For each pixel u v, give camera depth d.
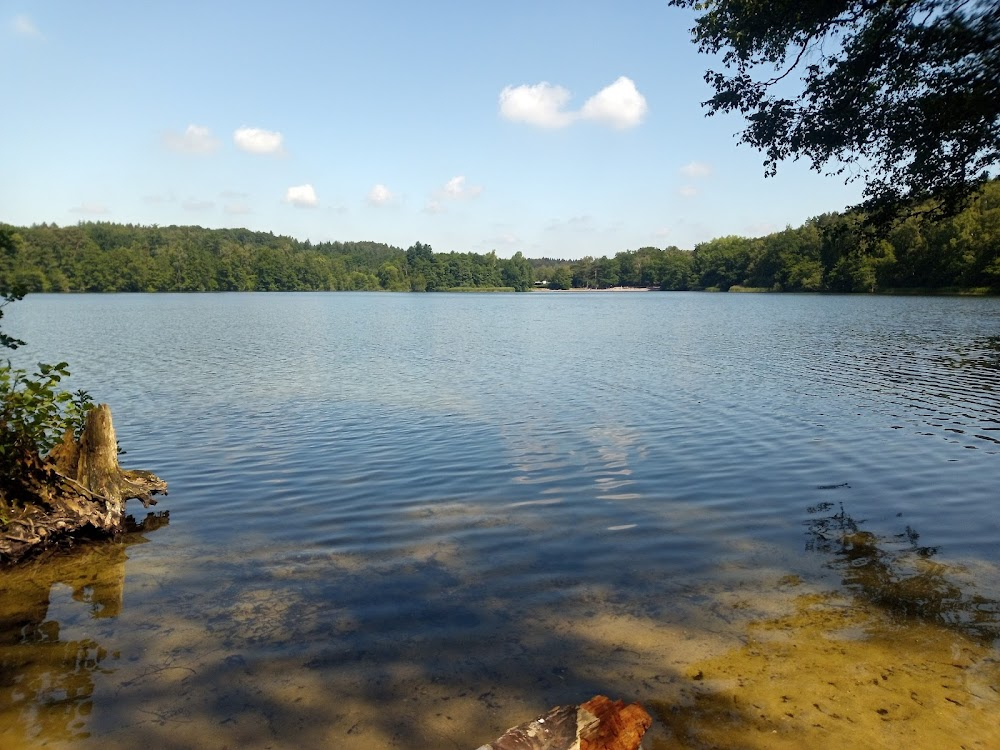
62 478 8.98
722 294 157.75
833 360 27.75
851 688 5.29
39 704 5.23
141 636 6.28
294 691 5.38
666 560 7.90
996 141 9.42
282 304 105.62
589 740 4.18
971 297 81.62
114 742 4.79
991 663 5.61
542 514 9.59
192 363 28.48
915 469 11.65
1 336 8.92
